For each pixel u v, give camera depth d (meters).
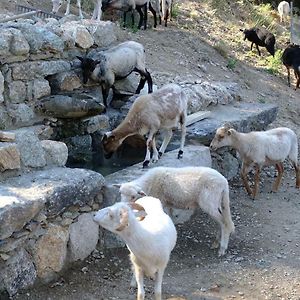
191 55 8.20
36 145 4.20
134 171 4.59
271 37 9.36
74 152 5.24
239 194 5.51
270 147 5.36
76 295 3.59
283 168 6.02
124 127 4.66
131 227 3.13
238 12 10.92
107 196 4.15
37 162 4.14
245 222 4.87
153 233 3.23
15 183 3.84
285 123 7.56
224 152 5.75
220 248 4.21
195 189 4.11
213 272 3.94
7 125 4.87
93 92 5.71
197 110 6.07
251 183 5.83
